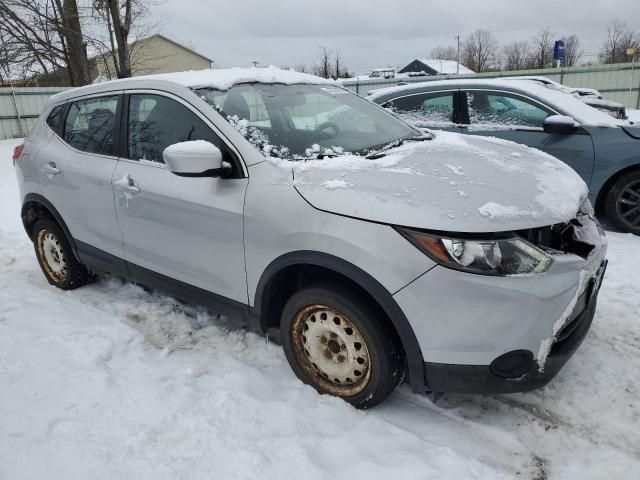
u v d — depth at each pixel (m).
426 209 2.35
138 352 3.29
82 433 2.52
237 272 2.93
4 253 5.45
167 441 2.45
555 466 2.33
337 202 2.49
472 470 2.28
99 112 3.82
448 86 6.25
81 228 3.95
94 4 17.05
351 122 3.58
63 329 3.55
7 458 2.36
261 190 2.75
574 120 5.43
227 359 3.18
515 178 2.72
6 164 11.67
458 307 2.24
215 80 3.38
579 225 2.72
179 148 2.69
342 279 2.62
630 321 3.55
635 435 2.50
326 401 2.73
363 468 2.28
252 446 2.40
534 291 2.23
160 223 3.27
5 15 20.38
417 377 2.42
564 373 2.99
